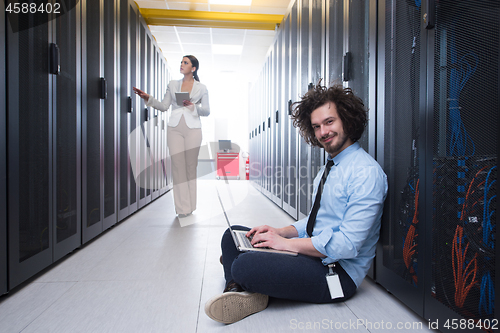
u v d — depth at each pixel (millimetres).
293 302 1243
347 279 1200
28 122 1449
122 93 3021
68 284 1441
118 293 1338
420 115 1066
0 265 1267
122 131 3037
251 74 8336
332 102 1188
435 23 986
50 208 1655
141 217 3256
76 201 1983
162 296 1306
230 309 1057
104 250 2018
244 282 1080
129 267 1680
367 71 1530
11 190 1323
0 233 1268
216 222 2957
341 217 1185
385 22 1330
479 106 817
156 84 4715
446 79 942
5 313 1154
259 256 1100
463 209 881
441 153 968
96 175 2336
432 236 1009
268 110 4898
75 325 1063
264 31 5383
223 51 6484
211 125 8711
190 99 3195
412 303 1119
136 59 3592
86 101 2150
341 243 1074
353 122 1181
